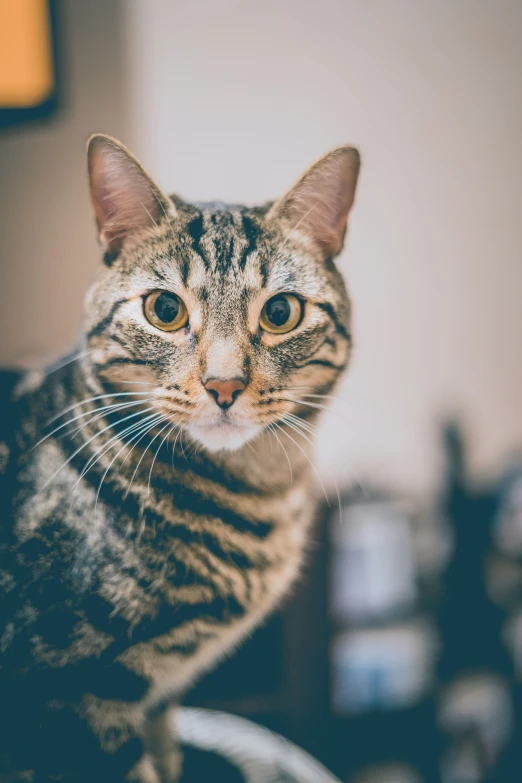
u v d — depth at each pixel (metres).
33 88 0.51
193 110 0.57
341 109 0.62
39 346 0.54
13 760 0.30
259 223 0.34
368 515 0.62
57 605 0.29
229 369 0.31
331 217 0.35
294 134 0.60
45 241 0.54
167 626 0.30
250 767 0.35
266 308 0.33
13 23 0.49
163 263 0.32
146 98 0.55
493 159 0.70
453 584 0.61
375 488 0.66
